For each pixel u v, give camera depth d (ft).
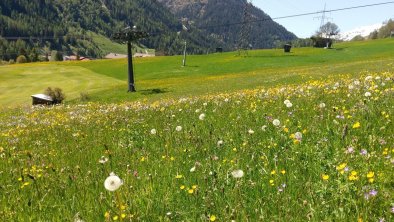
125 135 34.01
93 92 225.35
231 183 17.30
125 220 14.40
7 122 80.02
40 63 501.97
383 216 12.91
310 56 384.68
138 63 427.33
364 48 426.92
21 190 20.45
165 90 207.92
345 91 41.39
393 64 144.46
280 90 55.01
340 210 13.15
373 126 22.76
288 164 18.97
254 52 481.05
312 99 38.37
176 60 431.02
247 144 23.18
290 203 14.66
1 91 257.34
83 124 49.93
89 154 27.94
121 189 17.61
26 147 36.86
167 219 14.64
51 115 88.07
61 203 17.65
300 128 25.23
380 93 32.71
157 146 27.86
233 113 37.19
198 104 53.52
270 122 28.73
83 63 463.83
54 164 26.03
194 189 16.71
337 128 23.13
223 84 191.01
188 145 25.76
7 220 16.38
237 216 13.87
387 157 16.85
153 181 18.93
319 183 15.66
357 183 14.70
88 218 15.60
